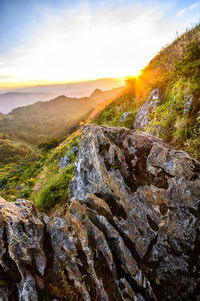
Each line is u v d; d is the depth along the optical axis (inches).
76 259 99.8
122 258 102.5
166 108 268.5
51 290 89.7
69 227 112.1
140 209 120.6
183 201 113.6
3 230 97.3
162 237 109.9
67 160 470.6
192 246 103.8
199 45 234.4
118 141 159.6
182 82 256.4
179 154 132.8
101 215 118.3
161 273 101.1
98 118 786.2
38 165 854.5
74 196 169.6
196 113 201.6
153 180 127.6
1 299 80.2
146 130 297.1
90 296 88.7
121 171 140.1
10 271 88.4
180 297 94.7
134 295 89.7
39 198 290.8
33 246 101.0
